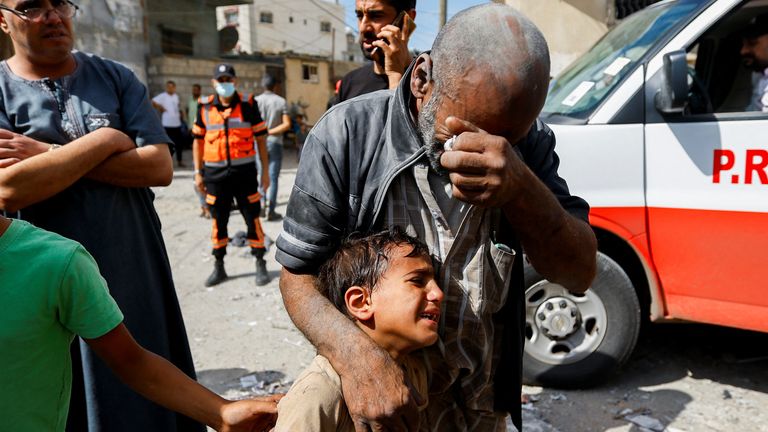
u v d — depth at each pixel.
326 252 1.38
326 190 1.34
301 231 1.35
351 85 3.24
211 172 5.02
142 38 16.97
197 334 4.18
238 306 4.71
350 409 1.18
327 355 1.24
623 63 3.23
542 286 3.22
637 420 2.98
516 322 1.55
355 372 1.18
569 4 9.44
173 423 2.07
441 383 1.49
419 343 1.31
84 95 1.96
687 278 2.99
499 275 1.40
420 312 1.30
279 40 48.81
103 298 1.35
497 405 1.60
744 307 2.89
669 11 3.35
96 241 1.91
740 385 3.37
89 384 1.88
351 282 1.34
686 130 2.93
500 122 1.09
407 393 1.17
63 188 1.80
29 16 1.79
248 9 46.75
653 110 3.00
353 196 1.36
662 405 3.14
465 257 1.37
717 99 3.36
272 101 7.62
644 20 3.53
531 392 3.30
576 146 3.10
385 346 1.36
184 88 19.20
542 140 1.50
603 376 3.25
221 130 4.99
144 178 1.99
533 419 2.99
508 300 1.54
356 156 1.34
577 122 3.14
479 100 1.07
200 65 19.47
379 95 1.42
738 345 3.90
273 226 7.48
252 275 5.48
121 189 2.01
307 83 25.95
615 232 3.08
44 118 1.89
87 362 1.88
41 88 1.90
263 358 3.79
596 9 9.43
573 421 2.98
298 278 1.38
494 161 1.05
